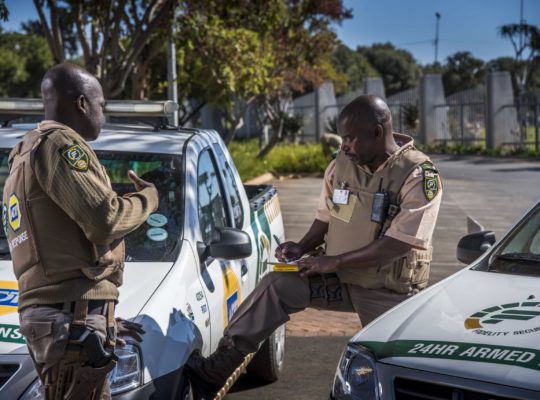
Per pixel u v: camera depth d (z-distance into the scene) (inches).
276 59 805.2
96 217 114.3
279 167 948.0
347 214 161.0
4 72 1663.4
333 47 855.1
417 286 161.0
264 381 227.1
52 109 122.3
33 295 117.3
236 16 620.7
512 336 125.6
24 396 126.3
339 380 135.3
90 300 118.5
